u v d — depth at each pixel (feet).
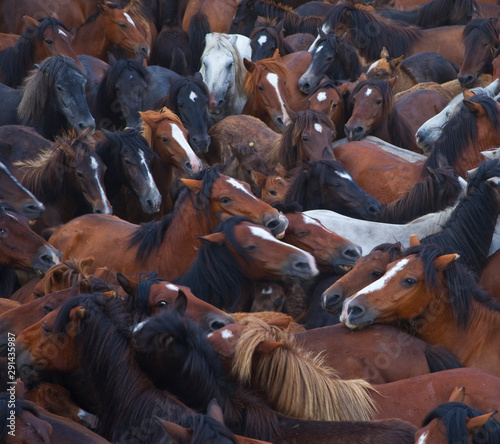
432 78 68.85
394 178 45.96
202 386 24.77
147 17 79.77
